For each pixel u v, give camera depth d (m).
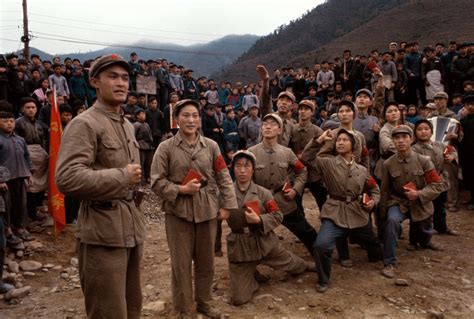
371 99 6.09
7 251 5.20
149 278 4.73
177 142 3.62
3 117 5.27
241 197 4.22
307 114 5.49
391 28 87.94
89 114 2.51
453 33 71.31
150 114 9.69
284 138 5.49
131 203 2.63
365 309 3.90
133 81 11.92
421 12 91.19
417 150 5.65
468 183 7.21
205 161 3.63
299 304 4.00
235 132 10.84
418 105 12.09
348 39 92.56
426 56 11.59
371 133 5.98
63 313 3.95
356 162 5.04
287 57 141.50
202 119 10.51
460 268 4.79
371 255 4.92
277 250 4.30
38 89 8.66
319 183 5.38
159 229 6.70
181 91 12.98
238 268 4.08
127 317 2.84
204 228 3.65
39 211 6.70
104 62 2.53
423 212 4.92
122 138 2.63
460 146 7.10
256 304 4.01
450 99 11.12
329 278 4.33
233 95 14.61
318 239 4.30
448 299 4.11
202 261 3.71
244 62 151.62
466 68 10.62
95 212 2.46
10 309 4.02
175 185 3.48
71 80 10.47
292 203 4.79
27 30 19.25
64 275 4.77
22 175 5.43
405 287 4.32
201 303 3.75
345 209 4.48
